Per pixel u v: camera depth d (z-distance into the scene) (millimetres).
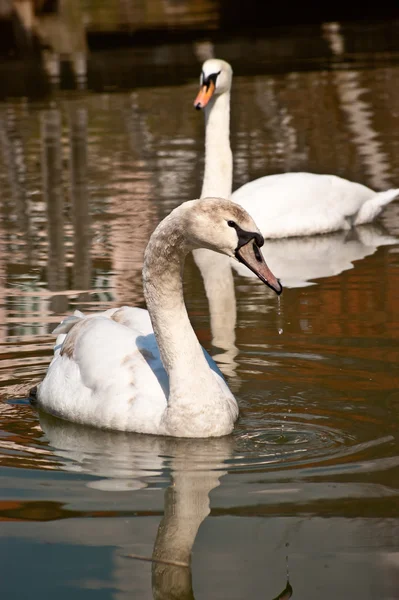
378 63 36875
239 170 22438
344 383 11031
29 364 11922
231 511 8039
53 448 9531
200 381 9805
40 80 36906
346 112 28641
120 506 8172
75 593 6914
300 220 18484
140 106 30938
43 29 45656
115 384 10141
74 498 8297
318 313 13555
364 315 13383
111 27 50688
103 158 24438
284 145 24984
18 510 8109
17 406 10797
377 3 54500
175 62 39719
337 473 8727
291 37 45656
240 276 15953
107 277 15547
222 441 9633
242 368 11570
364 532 7609
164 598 6801
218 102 19500
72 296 14570
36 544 7586
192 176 22266
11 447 9562
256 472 8820
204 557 7348
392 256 16594
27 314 13766
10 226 18938
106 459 9227
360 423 9938
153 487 8531
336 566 7176
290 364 11664
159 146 25672
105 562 7328
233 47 43188
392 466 8836
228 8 55531
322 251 17234
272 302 14219
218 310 13922
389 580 6902
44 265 16344
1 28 45781
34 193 21453
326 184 19047
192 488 8484
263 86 33344
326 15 52812
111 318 11414
